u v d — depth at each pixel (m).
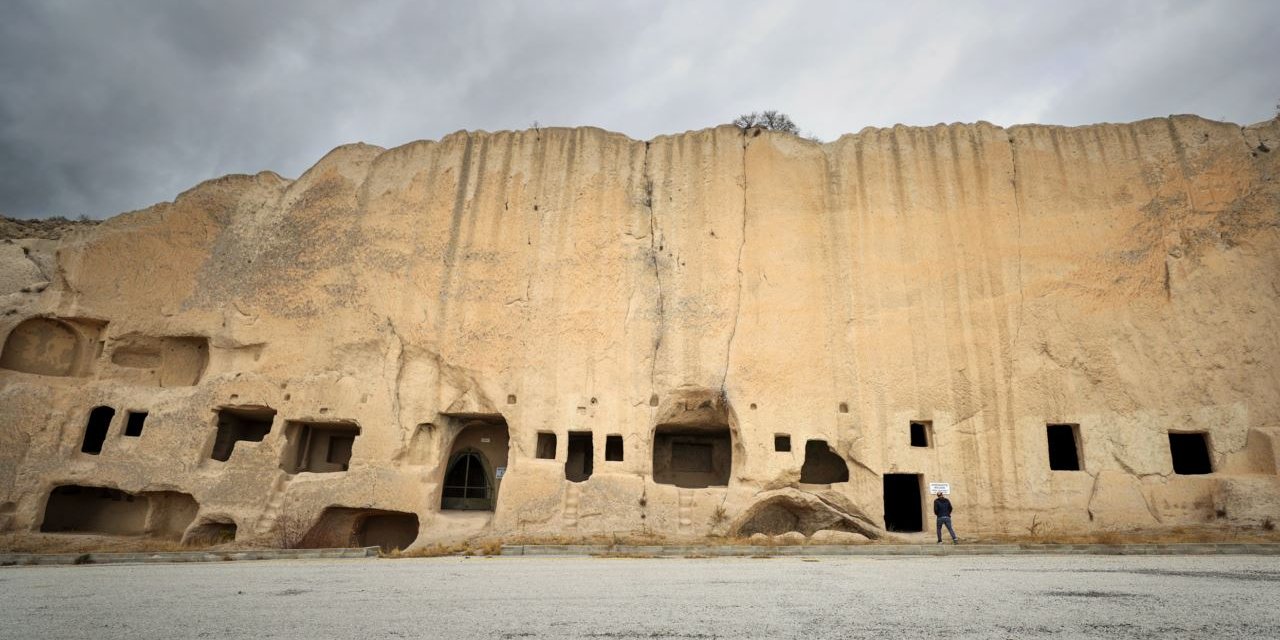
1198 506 19.84
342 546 22.97
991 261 22.59
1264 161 22.72
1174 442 22.84
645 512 20.97
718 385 22.20
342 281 25.23
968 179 23.50
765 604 8.23
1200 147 23.19
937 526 18.06
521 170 25.67
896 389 21.72
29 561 16.08
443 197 25.69
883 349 22.14
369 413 23.48
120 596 9.70
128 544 21.58
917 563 13.54
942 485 20.59
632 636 6.46
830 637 6.32
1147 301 21.97
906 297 22.56
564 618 7.41
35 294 26.03
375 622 7.27
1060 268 22.41
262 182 27.45
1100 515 20.06
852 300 22.72
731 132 25.08
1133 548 15.43
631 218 24.45
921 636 6.34
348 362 24.25
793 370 22.17
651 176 24.98
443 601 8.74
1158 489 20.22
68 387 24.88
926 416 21.45
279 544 21.27
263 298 25.56
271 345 24.91
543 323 23.64
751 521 21.75
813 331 22.53
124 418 24.44
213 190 27.14
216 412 24.41
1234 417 20.61
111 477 23.42
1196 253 22.22
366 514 23.62
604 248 24.17
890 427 21.38
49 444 23.78
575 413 22.55
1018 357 21.64
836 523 21.17
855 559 14.78
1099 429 20.92
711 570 12.41
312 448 25.69
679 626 6.91
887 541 19.53
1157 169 23.17
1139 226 22.67
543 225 24.84
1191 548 15.29
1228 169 22.81
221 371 25.09
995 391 21.41
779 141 24.83
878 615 7.42
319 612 7.98
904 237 23.17
